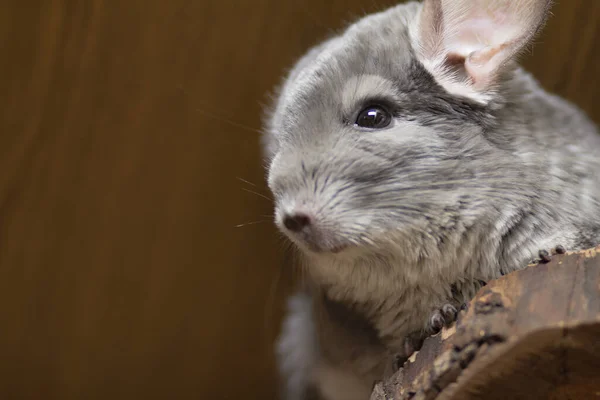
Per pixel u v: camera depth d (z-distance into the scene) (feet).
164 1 1.56
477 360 1.13
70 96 1.60
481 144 1.30
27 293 1.68
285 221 1.28
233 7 1.57
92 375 1.71
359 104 1.30
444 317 1.24
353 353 1.42
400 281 1.34
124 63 1.59
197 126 1.62
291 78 1.44
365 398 1.48
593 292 1.12
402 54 1.32
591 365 1.11
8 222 1.65
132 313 1.70
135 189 1.65
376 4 1.56
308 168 1.28
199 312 1.71
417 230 1.29
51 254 1.67
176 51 1.59
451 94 1.30
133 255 1.68
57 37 1.57
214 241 1.68
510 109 1.33
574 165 1.34
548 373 1.12
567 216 1.31
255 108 1.61
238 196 1.66
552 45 1.60
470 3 1.32
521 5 1.30
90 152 1.63
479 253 1.31
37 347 1.70
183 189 1.65
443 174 1.29
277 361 1.69
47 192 1.64
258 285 1.69
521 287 1.15
